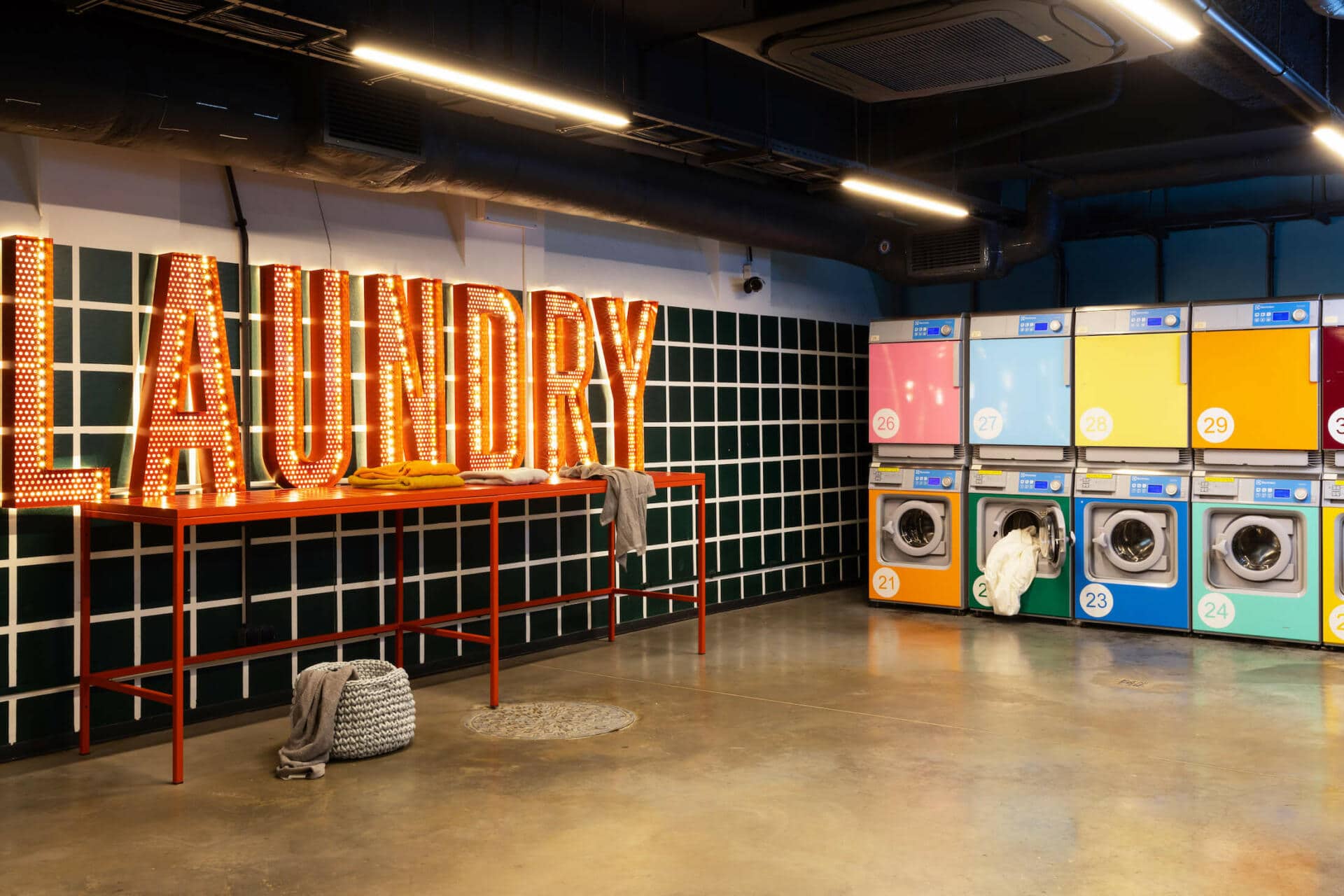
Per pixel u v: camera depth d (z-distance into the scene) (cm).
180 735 423
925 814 379
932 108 742
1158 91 673
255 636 530
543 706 535
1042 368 746
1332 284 812
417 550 605
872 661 632
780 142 586
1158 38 383
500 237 649
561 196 588
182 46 427
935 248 828
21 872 336
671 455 766
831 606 830
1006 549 751
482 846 355
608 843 356
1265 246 834
